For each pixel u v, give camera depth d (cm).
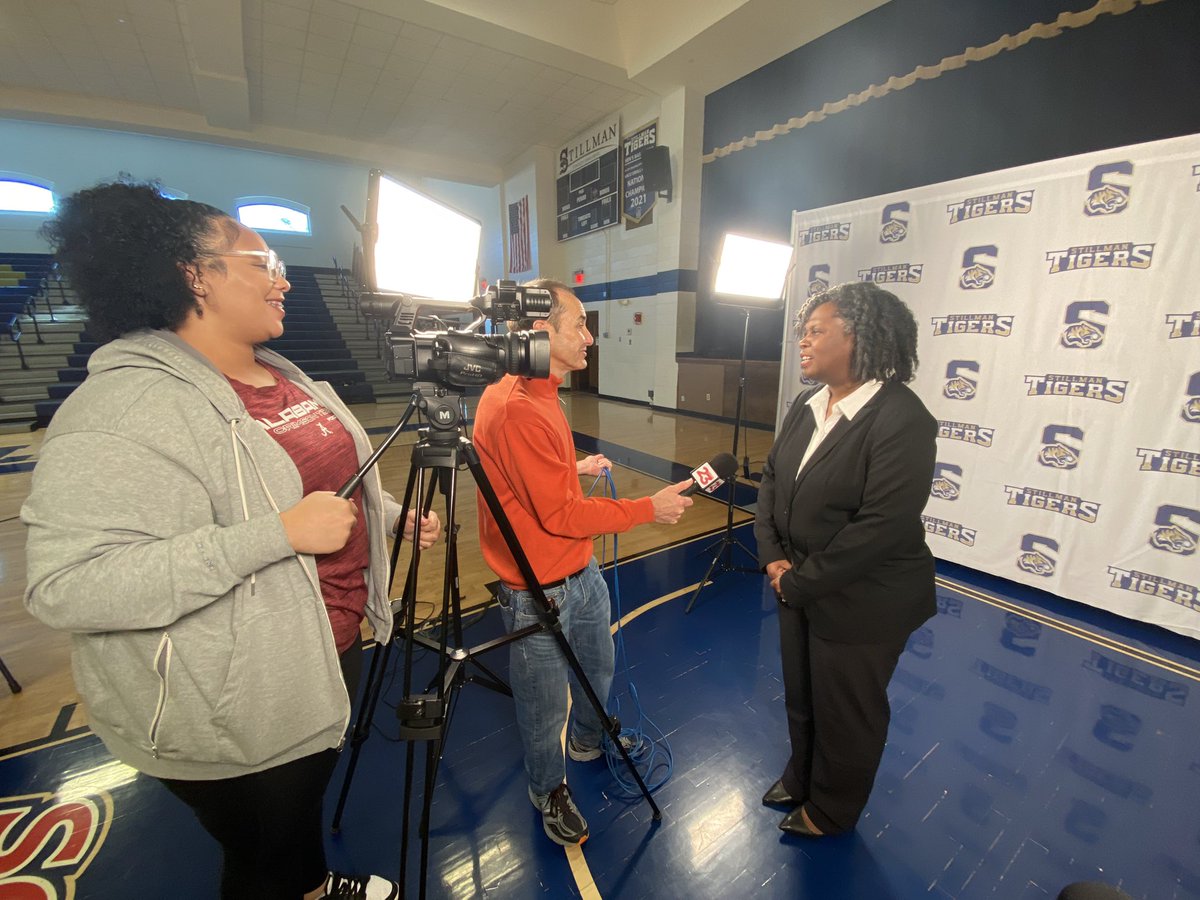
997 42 428
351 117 838
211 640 71
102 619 62
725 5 530
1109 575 251
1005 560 286
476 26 580
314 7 548
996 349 277
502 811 154
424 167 1023
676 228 759
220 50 612
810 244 362
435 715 98
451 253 138
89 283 67
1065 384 256
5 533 337
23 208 998
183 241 70
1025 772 168
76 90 752
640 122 785
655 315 827
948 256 292
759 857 141
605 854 142
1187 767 169
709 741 181
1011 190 264
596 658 141
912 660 223
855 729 127
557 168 980
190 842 143
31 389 663
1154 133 359
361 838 146
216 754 74
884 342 119
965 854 142
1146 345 231
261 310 81
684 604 272
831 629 123
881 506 112
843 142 559
